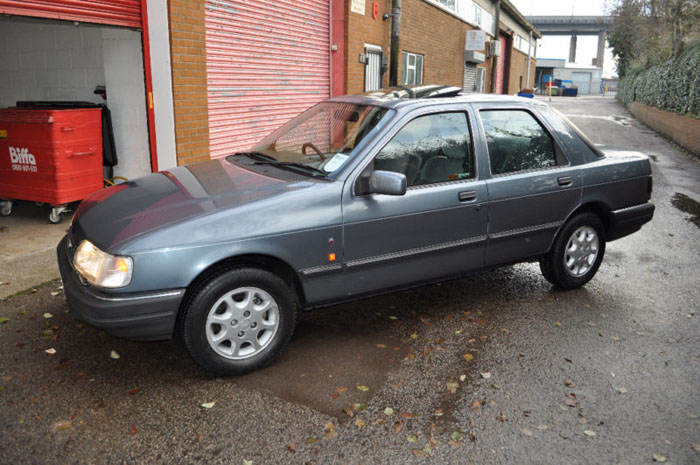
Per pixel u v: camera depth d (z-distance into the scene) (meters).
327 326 4.19
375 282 3.81
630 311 4.62
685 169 12.59
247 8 8.06
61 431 2.86
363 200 3.63
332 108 4.38
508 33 29.48
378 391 3.32
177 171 4.11
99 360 3.57
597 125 23.30
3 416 2.96
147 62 6.64
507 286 5.14
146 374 3.43
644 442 2.94
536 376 3.55
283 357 3.69
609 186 4.85
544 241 4.61
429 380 3.46
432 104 4.02
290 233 3.37
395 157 3.79
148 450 2.74
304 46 9.90
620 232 5.07
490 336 4.09
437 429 2.98
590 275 5.04
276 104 9.30
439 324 4.28
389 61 12.89
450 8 17.62
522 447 2.86
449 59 18.28
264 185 3.57
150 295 3.03
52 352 3.64
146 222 3.17
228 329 3.31
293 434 2.90
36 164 6.23
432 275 4.06
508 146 4.34
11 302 4.34
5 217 6.62
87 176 6.54
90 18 5.82
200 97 7.18
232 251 3.18
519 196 4.30
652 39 25.88
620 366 3.71
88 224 3.40
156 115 6.78
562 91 67.19
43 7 5.33
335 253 3.56
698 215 8.16
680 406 3.27
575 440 2.93
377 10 11.91
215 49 7.48
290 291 3.49
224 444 2.80
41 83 7.83
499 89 30.78
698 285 5.25
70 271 3.33
